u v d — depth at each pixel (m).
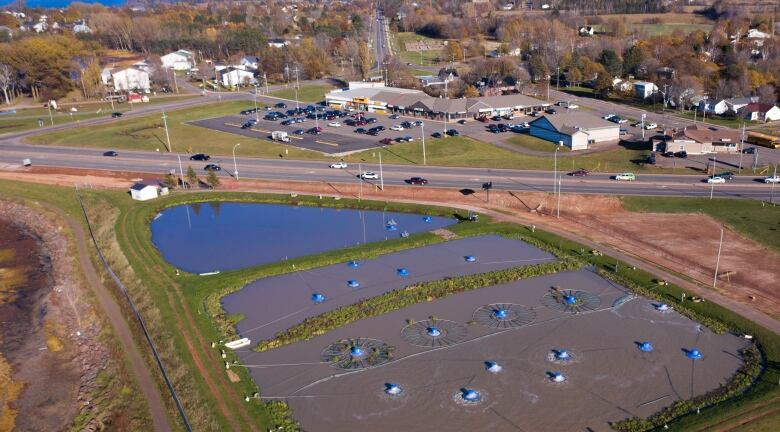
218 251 91.75
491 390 56.06
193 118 186.12
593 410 52.91
